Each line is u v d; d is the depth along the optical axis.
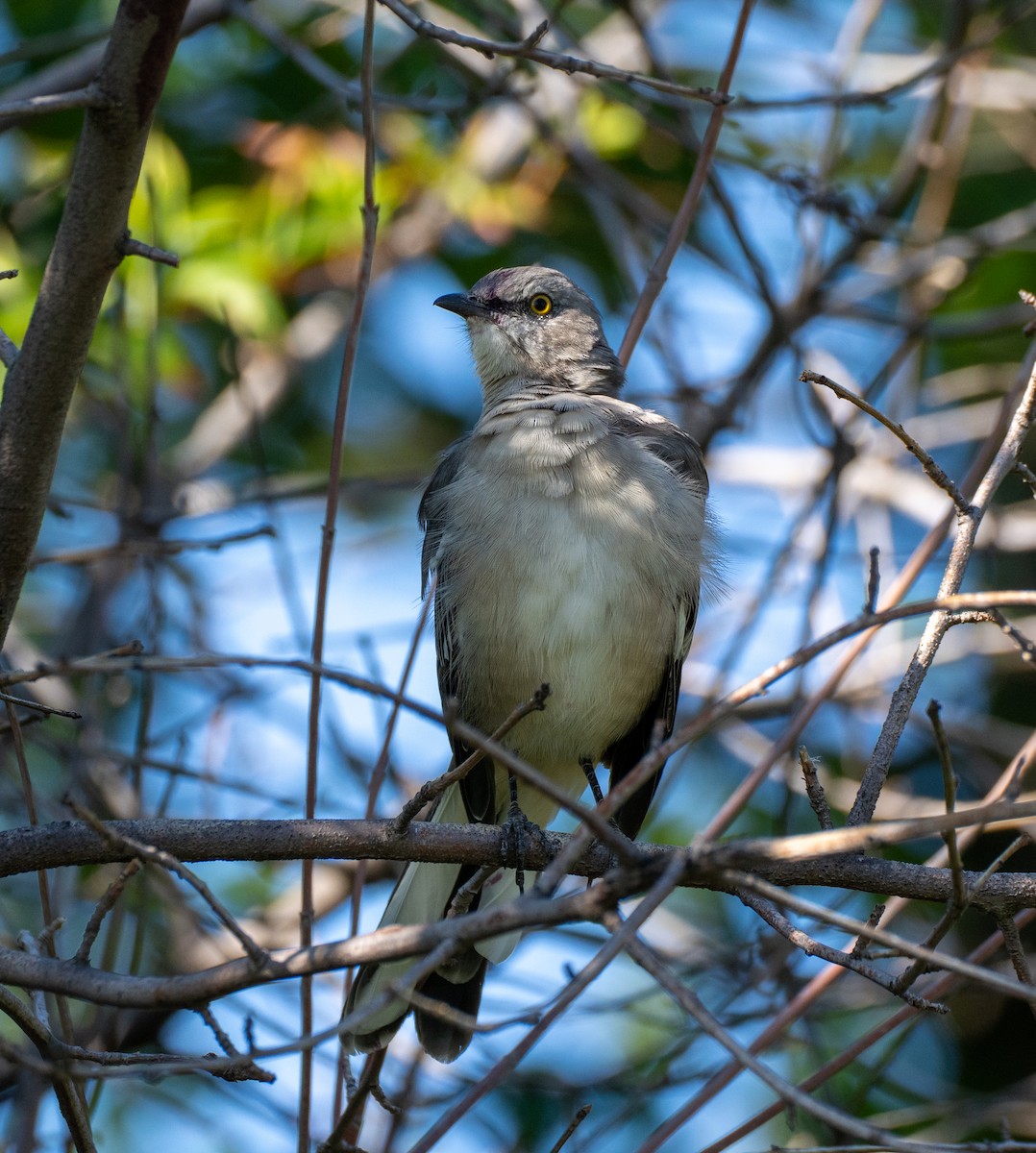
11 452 5.64
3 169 12.15
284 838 6.09
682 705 11.48
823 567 9.46
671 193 13.04
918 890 6.11
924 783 12.69
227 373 12.88
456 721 4.47
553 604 8.09
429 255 13.51
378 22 11.81
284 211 11.55
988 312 12.70
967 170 13.84
